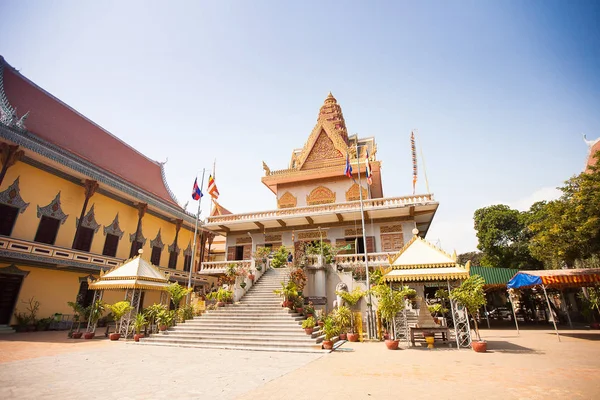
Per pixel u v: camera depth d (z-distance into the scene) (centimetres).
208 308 1688
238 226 2745
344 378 750
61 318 2130
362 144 3412
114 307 1641
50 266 2111
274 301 1684
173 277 3122
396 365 904
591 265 2277
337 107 3478
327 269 1986
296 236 2645
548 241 1562
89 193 2358
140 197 2761
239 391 651
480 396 593
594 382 687
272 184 3083
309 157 3070
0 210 1916
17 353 1167
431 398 585
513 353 1090
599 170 1449
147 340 1462
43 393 650
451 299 1273
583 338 1502
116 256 2644
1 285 1900
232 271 1948
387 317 1302
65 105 2698
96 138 2906
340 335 1507
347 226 2548
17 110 2253
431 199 2244
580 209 1396
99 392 656
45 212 2147
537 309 2784
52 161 2106
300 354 1125
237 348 1260
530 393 607
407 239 2370
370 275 1914
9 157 1895
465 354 1084
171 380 752
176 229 3359
